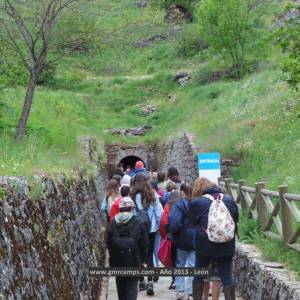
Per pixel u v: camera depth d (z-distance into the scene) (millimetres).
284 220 8125
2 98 16266
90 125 30359
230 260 7070
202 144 20531
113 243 7570
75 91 36188
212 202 6992
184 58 41875
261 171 15359
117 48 14492
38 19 13203
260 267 7703
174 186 10500
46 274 5367
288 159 14492
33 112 19266
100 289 10047
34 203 5707
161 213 9312
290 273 7094
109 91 36625
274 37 10406
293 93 18953
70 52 13758
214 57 32656
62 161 11539
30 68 12969
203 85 34188
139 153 29859
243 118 20719
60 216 7062
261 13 32469
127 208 7691
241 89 26109
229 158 17562
